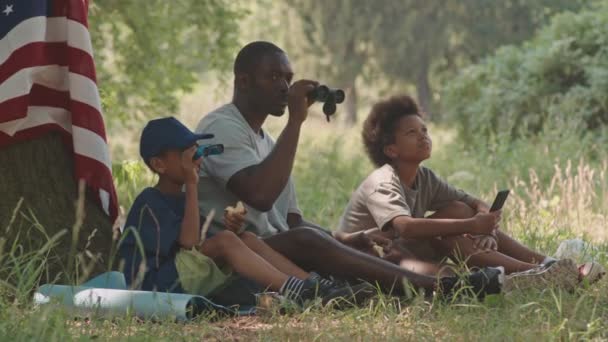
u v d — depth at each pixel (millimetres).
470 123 27906
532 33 56656
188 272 8820
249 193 9461
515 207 15680
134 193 16781
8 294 8609
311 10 57438
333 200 18750
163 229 9047
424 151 10477
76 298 8492
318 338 7832
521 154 21562
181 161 9117
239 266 8844
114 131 29969
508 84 27172
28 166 9625
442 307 8703
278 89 9922
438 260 10398
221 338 7867
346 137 32094
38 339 7230
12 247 8875
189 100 37375
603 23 26438
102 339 7520
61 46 9641
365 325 8195
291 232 9203
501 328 7898
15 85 9109
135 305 8391
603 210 15562
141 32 21156
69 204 9758
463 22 57125
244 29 56156
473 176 20578
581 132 24219
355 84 62469
